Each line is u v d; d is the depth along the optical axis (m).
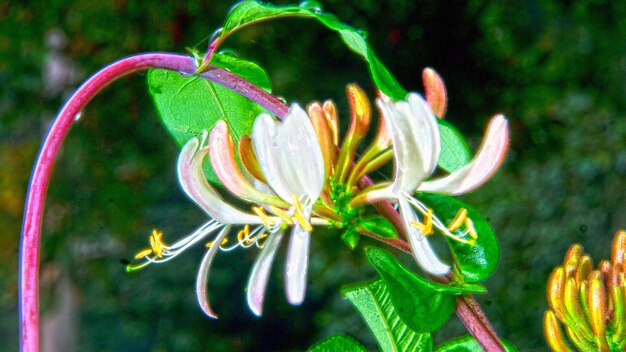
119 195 1.68
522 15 1.78
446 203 0.32
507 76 1.76
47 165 0.33
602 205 1.47
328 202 0.32
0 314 1.70
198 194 0.32
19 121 1.68
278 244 0.32
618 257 0.33
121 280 1.72
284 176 0.31
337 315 1.54
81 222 1.66
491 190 1.50
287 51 1.66
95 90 0.33
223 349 1.74
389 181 0.32
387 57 1.78
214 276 1.76
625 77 1.68
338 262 1.57
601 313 0.32
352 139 0.33
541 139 1.57
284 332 1.71
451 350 0.33
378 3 1.77
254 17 0.33
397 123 0.31
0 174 1.68
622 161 1.49
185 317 1.75
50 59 1.67
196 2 1.65
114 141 1.67
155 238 0.33
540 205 1.47
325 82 1.65
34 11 1.65
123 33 1.66
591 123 1.55
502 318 1.39
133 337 1.72
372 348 1.49
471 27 1.79
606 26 1.73
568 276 0.32
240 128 0.36
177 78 0.35
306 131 0.31
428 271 0.31
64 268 1.67
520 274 1.42
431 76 0.33
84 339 1.70
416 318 0.30
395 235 0.32
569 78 1.73
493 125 0.31
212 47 0.33
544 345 1.37
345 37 0.32
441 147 0.33
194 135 0.36
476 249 0.32
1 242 1.67
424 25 1.78
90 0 1.65
